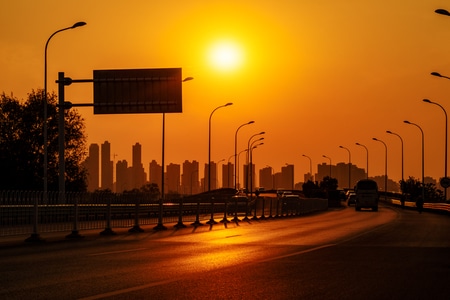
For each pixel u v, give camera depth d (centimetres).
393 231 5741
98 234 5119
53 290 2045
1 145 12094
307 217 9631
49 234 5094
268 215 9394
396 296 2030
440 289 2181
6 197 4247
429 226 6712
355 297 1997
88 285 2162
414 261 3098
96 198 5278
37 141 12281
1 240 4478
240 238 4672
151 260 3009
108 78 7212
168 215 6881
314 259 3144
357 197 13600
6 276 2389
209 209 7844
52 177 12119
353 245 4069
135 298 1905
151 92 7169
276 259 3114
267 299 1927
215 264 2856
